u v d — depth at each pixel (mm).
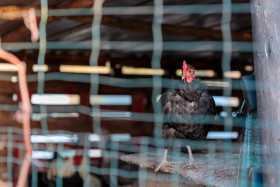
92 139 5195
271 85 1579
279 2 1568
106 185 4457
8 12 3859
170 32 5648
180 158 3197
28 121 1975
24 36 5156
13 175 4426
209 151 3504
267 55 1592
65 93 7535
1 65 5406
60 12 4191
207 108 3209
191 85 3152
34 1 4148
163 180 2781
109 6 4805
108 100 7859
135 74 8070
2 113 5137
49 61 7422
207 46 7035
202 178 2324
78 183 4488
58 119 7387
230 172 2436
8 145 4633
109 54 7973
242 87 1798
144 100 7988
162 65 6871
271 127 1579
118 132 7773
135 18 5461
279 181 1561
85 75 7699
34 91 6840
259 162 1782
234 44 6277
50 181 4539
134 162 3107
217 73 8180
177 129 3236
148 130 7750
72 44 6988
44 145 4836
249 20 5848
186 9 5078
